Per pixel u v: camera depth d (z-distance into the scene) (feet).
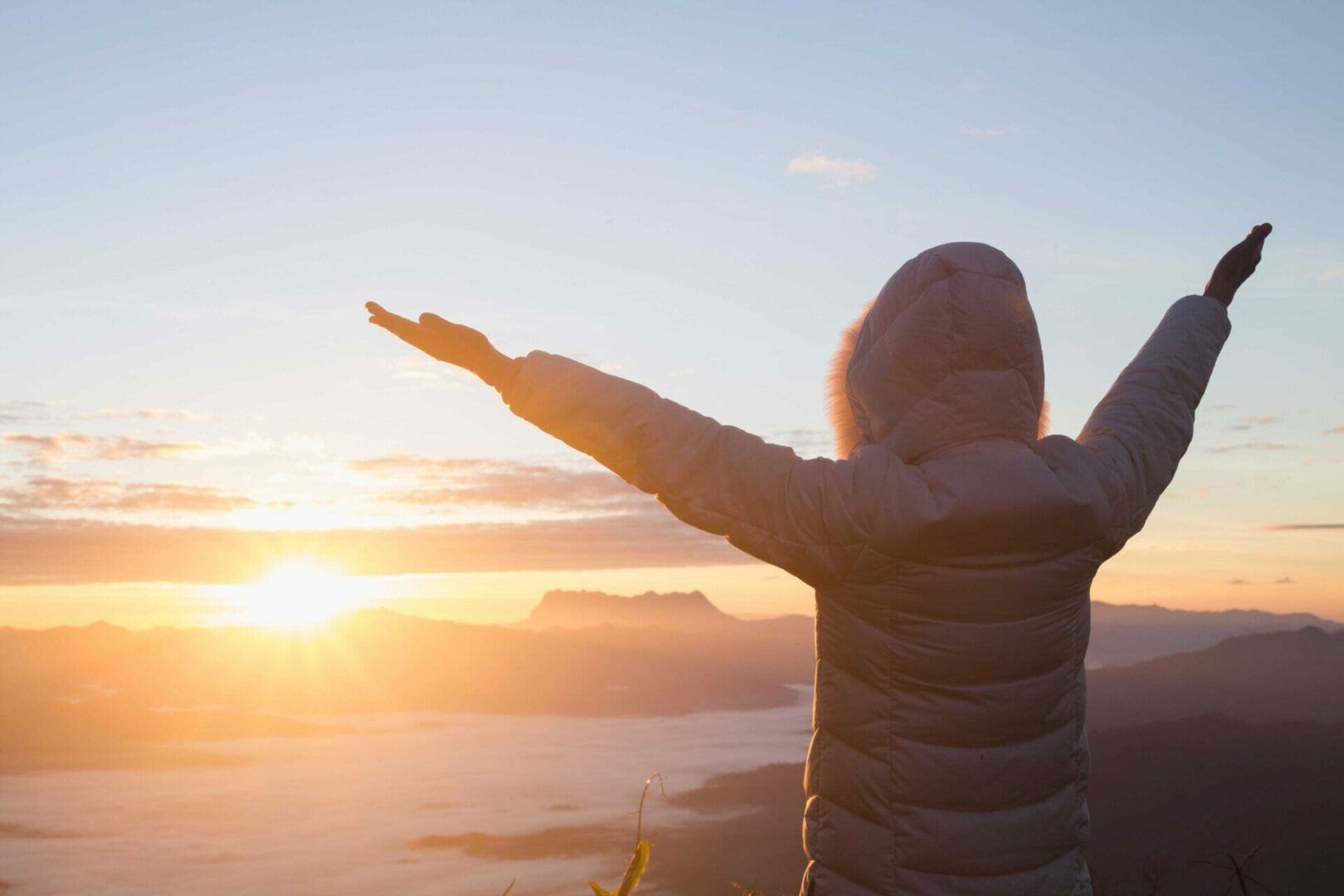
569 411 5.71
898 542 5.55
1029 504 5.53
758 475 5.63
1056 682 5.89
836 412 7.01
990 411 5.85
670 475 5.66
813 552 5.68
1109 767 516.73
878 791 5.92
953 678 5.72
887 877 5.89
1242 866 8.04
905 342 5.97
